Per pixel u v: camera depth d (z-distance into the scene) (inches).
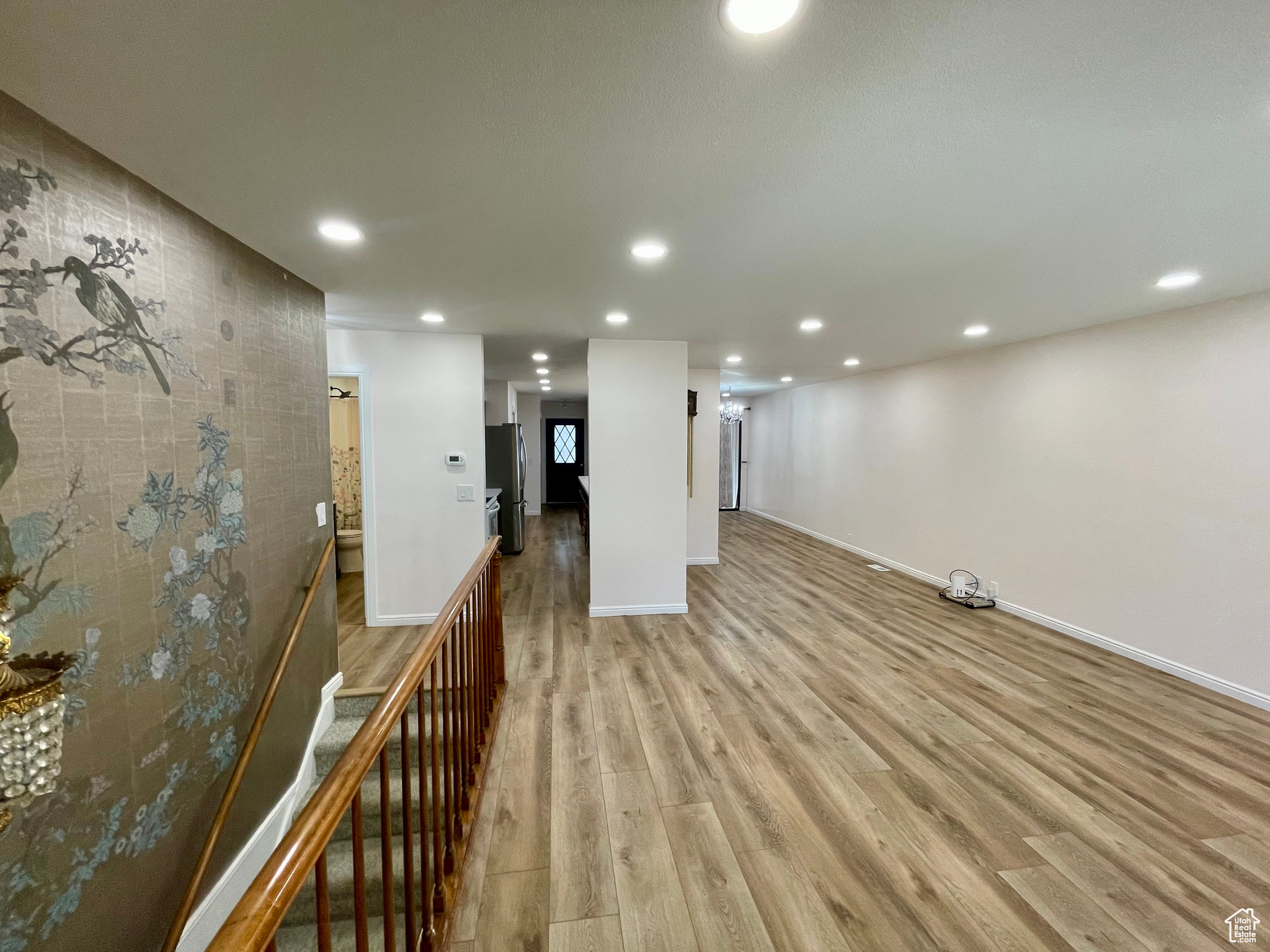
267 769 85.3
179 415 65.2
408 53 38.0
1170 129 47.9
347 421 216.4
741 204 64.2
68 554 49.8
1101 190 60.4
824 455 288.4
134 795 57.4
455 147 51.4
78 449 50.9
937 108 45.0
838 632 155.9
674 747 97.6
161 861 61.2
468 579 85.9
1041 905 64.6
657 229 72.2
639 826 78.0
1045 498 156.4
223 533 73.9
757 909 64.2
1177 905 64.6
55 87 41.7
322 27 35.3
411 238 75.4
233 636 75.9
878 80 41.3
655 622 164.4
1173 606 124.4
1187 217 67.7
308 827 32.8
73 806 50.2
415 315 127.0
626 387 163.9
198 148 51.3
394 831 94.4
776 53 38.2
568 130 48.6
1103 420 139.1
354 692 113.0
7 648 34.4
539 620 166.2
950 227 71.5
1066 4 33.9
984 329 144.2
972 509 184.2
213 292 72.0
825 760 93.6
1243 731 102.0
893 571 226.7
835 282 97.3
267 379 85.9
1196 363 118.0
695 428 238.7
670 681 124.8
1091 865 70.7
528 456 376.5
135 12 33.4
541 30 36.0
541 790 86.0
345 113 45.7
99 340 53.2
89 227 51.8
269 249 80.1
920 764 92.5
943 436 198.2
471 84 41.8
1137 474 131.3
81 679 51.0
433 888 64.7
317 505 103.7
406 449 155.7
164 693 62.1
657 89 42.4
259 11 33.7
